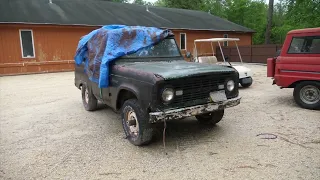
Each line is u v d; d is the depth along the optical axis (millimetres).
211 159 3900
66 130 5469
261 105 7078
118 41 5195
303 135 4730
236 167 3629
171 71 4207
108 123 5891
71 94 9539
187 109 4094
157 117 3871
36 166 3869
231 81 4672
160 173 3549
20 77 15172
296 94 6723
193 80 4195
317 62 6172
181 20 24969
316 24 21453
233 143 4465
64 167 3814
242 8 42312
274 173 3432
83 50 6469
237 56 23625
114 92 4926
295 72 6605
